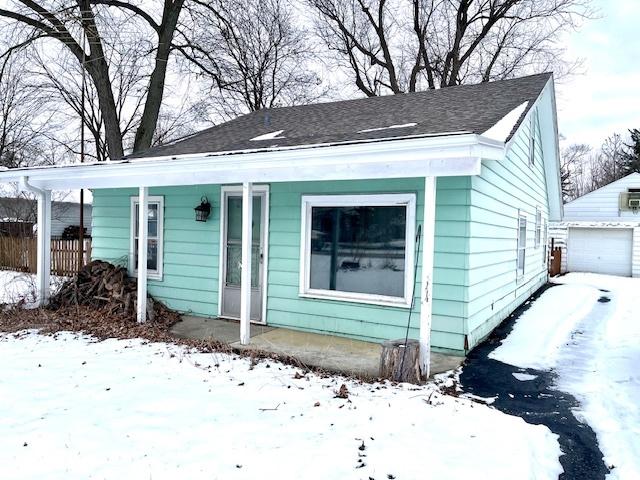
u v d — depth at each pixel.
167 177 6.74
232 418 3.86
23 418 3.84
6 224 21.84
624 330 7.51
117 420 3.81
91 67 14.48
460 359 5.71
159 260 8.52
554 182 13.41
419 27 23.66
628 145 38.09
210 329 7.06
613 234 18.72
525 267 10.43
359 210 6.60
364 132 6.61
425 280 4.91
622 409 4.20
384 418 3.83
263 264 7.36
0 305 8.52
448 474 2.97
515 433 3.57
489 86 8.99
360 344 6.24
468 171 4.61
